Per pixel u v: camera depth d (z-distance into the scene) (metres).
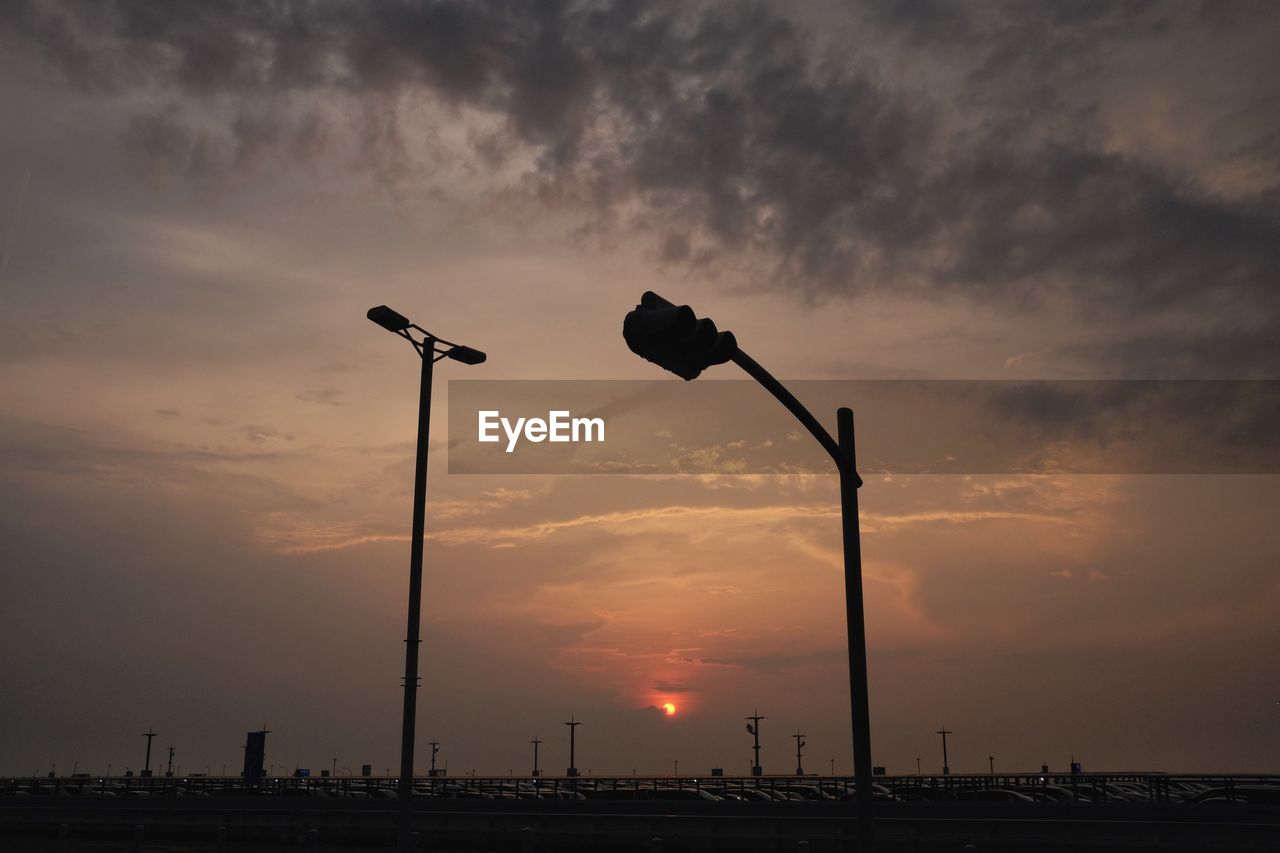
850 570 12.80
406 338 25.00
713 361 10.94
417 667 22.83
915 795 44.00
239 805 44.47
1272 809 31.00
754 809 38.81
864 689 12.53
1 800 46.69
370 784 58.66
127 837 42.28
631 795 49.00
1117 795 41.81
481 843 36.34
